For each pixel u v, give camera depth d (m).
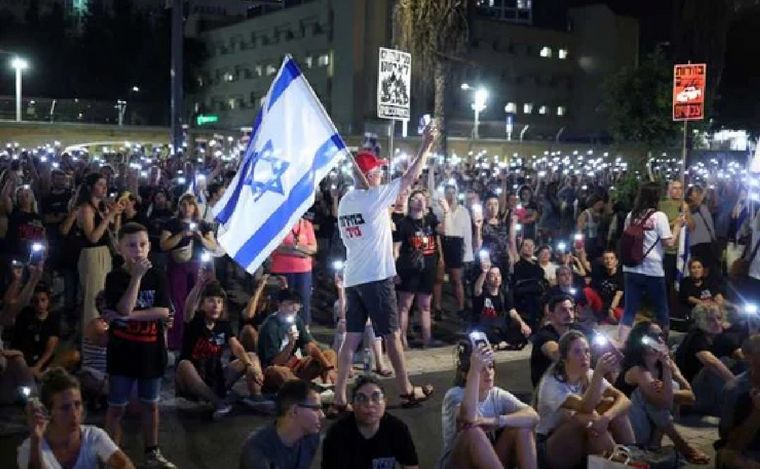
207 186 13.27
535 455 5.53
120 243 5.77
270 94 6.41
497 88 58.00
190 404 7.61
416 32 16.70
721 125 44.19
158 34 56.53
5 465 5.91
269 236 6.36
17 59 37.84
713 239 11.64
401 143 34.22
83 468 4.60
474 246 11.91
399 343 7.39
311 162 6.45
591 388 5.75
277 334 7.88
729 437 5.89
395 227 9.71
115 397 5.89
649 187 9.25
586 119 61.59
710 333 8.09
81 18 59.12
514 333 10.23
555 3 64.12
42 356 7.82
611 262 11.84
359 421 4.93
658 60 19.39
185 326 7.41
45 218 11.34
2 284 9.80
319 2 51.94
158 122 56.41
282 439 4.64
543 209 16.05
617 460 5.50
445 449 5.55
